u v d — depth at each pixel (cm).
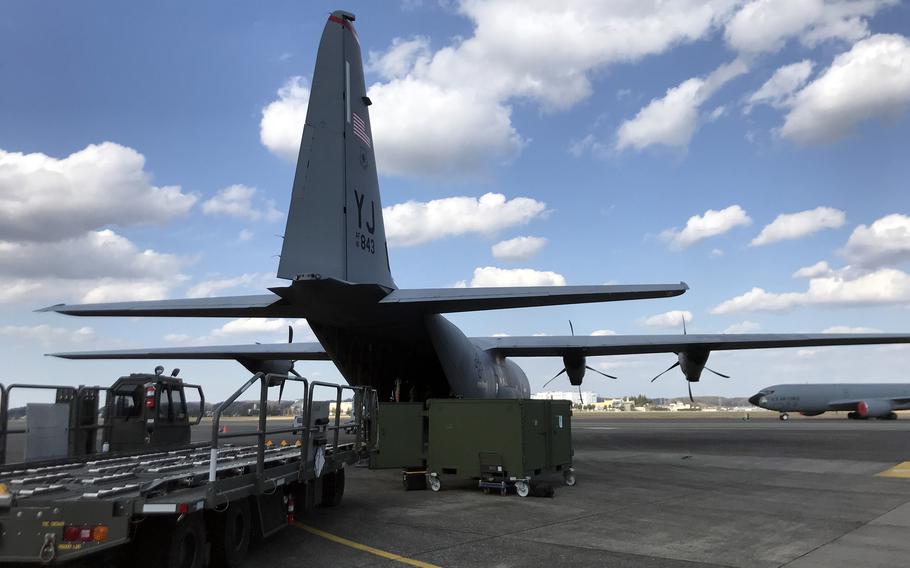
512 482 1202
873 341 1948
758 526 898
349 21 1299
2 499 483
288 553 734
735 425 4275
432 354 1603
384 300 1166
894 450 2112
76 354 2042
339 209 1197
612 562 699
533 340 2091
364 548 760
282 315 1293
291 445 1080
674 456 1948
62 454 816
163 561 525
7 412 724
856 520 941
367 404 1123
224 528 622
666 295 1047
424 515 988
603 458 1895
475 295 1112
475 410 1245
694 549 759
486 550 753
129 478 632
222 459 809
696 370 2136
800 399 5400
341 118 1238
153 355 2058
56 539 477
